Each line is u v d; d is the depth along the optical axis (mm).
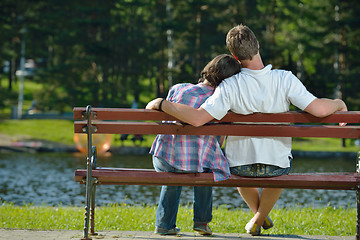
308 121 8578
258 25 93312
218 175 8750
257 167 8773
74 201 22469
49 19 102250
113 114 8492
